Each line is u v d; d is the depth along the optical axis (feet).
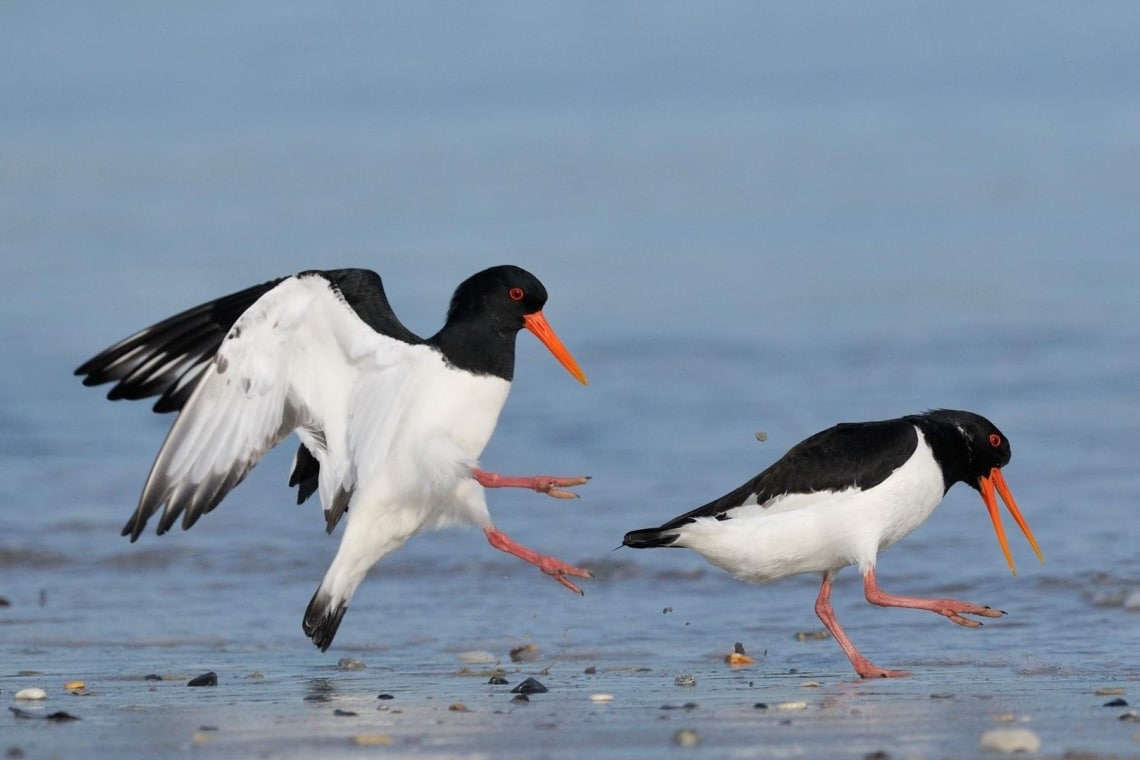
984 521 43.27
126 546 43.65
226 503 48.85
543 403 60.49
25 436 57.72
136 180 116.47
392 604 37.35
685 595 37.65
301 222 98.48
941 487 30.68
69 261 89.97
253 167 119.96
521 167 115.65
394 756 21.65
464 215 98.94
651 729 23.40
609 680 28.66
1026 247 86.53
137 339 29.50
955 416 31.24
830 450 29.43
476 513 29.01
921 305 74.69
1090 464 49.19
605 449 53.88
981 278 79.71
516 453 53.57
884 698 26.08
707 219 96.48
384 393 29.01
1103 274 79.36
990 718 23.97
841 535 29.40
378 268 83.97
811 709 25.03
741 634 33.81
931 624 34.06
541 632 34.32
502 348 30.27
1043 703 25.26
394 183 111.14
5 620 36.11
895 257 85.20
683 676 28.53
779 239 90.79
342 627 35.09
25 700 26.68
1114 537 40.63
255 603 37.81
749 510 29.43
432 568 40.70
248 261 88.79
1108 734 22.48
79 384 64.75
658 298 78.13
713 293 78.79
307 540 44.27
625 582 39.09
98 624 35.53
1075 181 103.45
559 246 89.71
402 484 28.94
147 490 28.58
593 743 22.39
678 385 62.59
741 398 60.54
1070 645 31.32
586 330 72.28
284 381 29.04
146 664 31.01
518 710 25.26
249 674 29.73
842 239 90.07
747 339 69.97
